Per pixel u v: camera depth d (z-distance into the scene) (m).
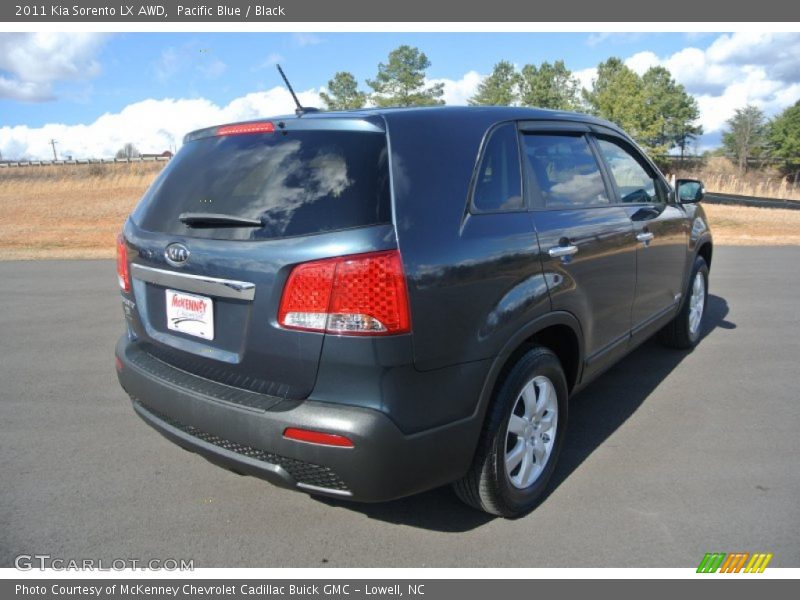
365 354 2.18
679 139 72.38
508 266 2.62
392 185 2.30
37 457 3.49
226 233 2.45
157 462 3.44
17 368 5.04
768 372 4.74
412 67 52.94
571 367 3.29
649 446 3.55
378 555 2.63
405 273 2.21
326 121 2.48
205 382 2.58
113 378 4.80
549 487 3.13
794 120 64.44
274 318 2.29
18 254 12.49
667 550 2.62
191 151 2.91
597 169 3.62
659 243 4.16
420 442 2.30
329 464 2.22
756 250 11.88
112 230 20.44
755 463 3.33
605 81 61.88
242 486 3.19
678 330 5.11
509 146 2.95
